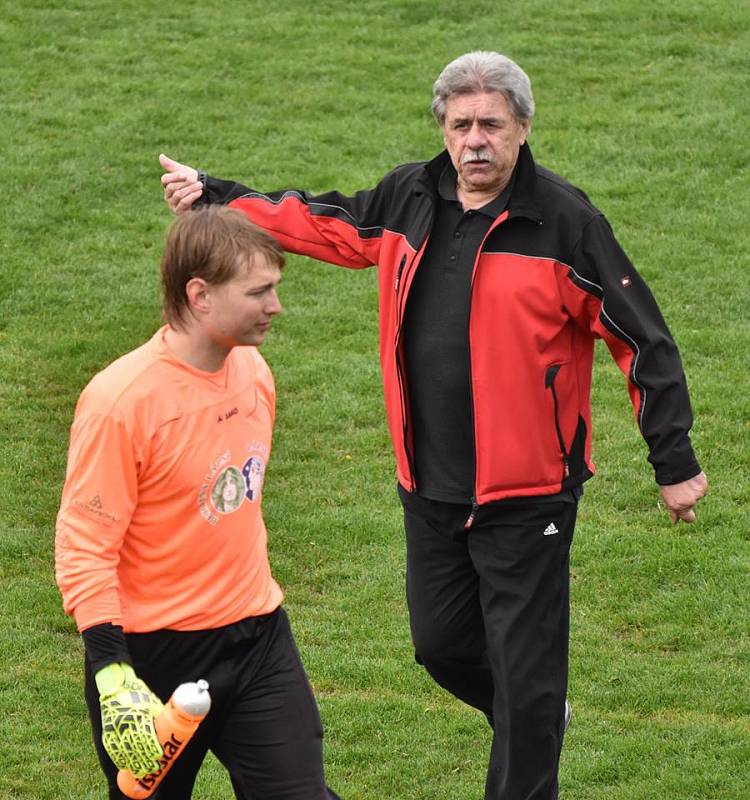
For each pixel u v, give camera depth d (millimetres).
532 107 16062
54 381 34188
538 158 47656
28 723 20734
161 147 49062
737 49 56188
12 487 29047
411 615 17969
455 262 16328
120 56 56594
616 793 18859
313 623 24219
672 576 25516
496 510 16391
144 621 13562
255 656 14078
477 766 19781
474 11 61188
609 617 24328
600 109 51469
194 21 60531
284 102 52812
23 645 23156
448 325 16328
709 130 49094
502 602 16516
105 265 41031
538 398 16203
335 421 32344
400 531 27500
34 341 36281
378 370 35000
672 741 20109
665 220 43125
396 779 19453
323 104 52594
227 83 54344
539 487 16328
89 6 61750
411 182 17109
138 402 13086
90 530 12992
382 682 22281
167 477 13258
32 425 31922
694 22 59156
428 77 54969
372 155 48562
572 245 15953
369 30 59531
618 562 26000
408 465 16984
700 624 23922
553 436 16375
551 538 16484
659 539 26797
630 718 20953
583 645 23359
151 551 13484
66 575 13016
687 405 16109
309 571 26109
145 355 13344
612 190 45156
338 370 34938
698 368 34375
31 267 40656
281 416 32531
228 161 48000
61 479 29547
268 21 60688
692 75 54156
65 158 47969
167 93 53281
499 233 16109
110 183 46438
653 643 23438
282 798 14102
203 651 13734
